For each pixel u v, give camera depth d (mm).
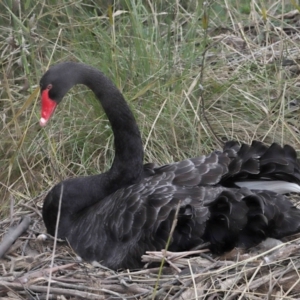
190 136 10930
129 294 7859
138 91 11039
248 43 11945
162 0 12906
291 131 10461
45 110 8695
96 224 8453
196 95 11289
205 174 8414
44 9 12562
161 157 10641
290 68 11969
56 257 8656
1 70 11953
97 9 12984
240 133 10969
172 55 11758
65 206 8883
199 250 7992
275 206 7805
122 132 8867
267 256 7984
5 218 10117
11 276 8203
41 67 11734
